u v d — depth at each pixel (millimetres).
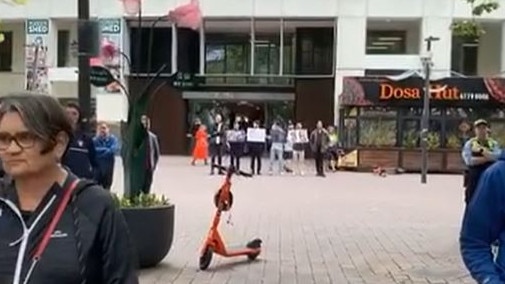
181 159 33688
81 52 8445
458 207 16047
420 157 29000
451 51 35188
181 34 35406
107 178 11297
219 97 37688
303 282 7992
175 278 8039
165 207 8469
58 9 36219
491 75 36125
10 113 2295
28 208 2311
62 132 2375
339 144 29391
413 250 10203
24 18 36406
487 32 36125
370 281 8102
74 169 7371
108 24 33438
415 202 17094
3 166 2344
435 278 8297
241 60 37719
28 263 2223
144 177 8836
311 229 12164
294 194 18453
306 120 37125
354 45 35312
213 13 35656
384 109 29484
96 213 2336
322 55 37062
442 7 34750
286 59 37438
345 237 11344
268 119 37750
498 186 3057
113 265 2355
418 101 29266
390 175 27594
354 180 24109
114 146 11680
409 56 35188
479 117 29500
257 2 35688
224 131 26078
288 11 35562
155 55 35656
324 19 35969
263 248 10195
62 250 2250
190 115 37875
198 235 11211
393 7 35000
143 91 9070
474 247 3088
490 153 10039
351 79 29906
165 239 8500
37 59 36062
